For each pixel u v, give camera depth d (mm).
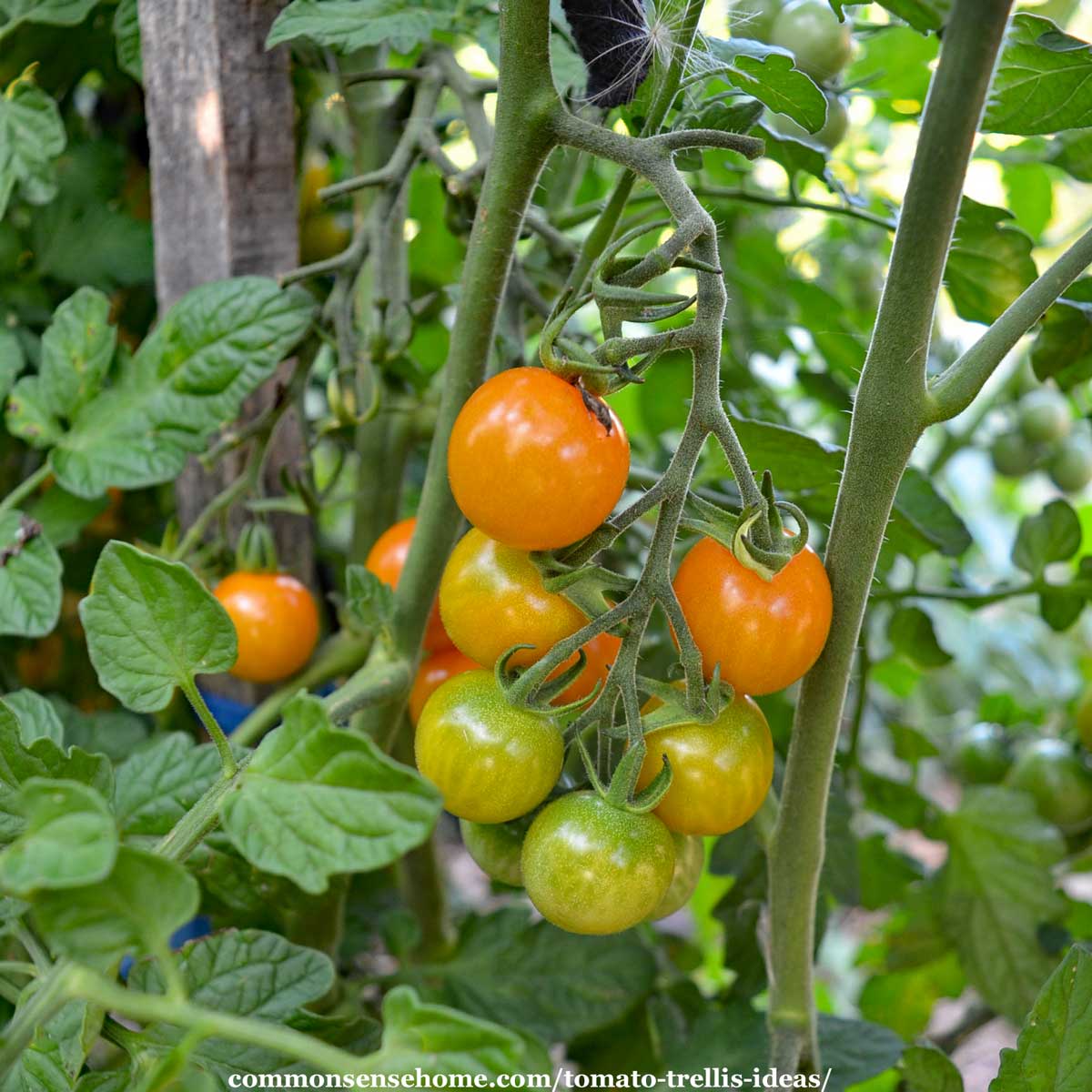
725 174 458
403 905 439
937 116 184
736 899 358
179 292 327
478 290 239
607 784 224
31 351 377
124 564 194
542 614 210
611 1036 393
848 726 503
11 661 415
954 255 325
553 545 201
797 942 260
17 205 380
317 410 550
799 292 491
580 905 200
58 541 339
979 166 557
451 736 205
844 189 327
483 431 192
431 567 271
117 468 291
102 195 387
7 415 304
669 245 181
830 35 318
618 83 230
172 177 319
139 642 196
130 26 332
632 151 196
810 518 381
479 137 307
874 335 207
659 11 239
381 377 317
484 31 292
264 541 320
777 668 207
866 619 401
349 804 168
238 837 169
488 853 238
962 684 685
